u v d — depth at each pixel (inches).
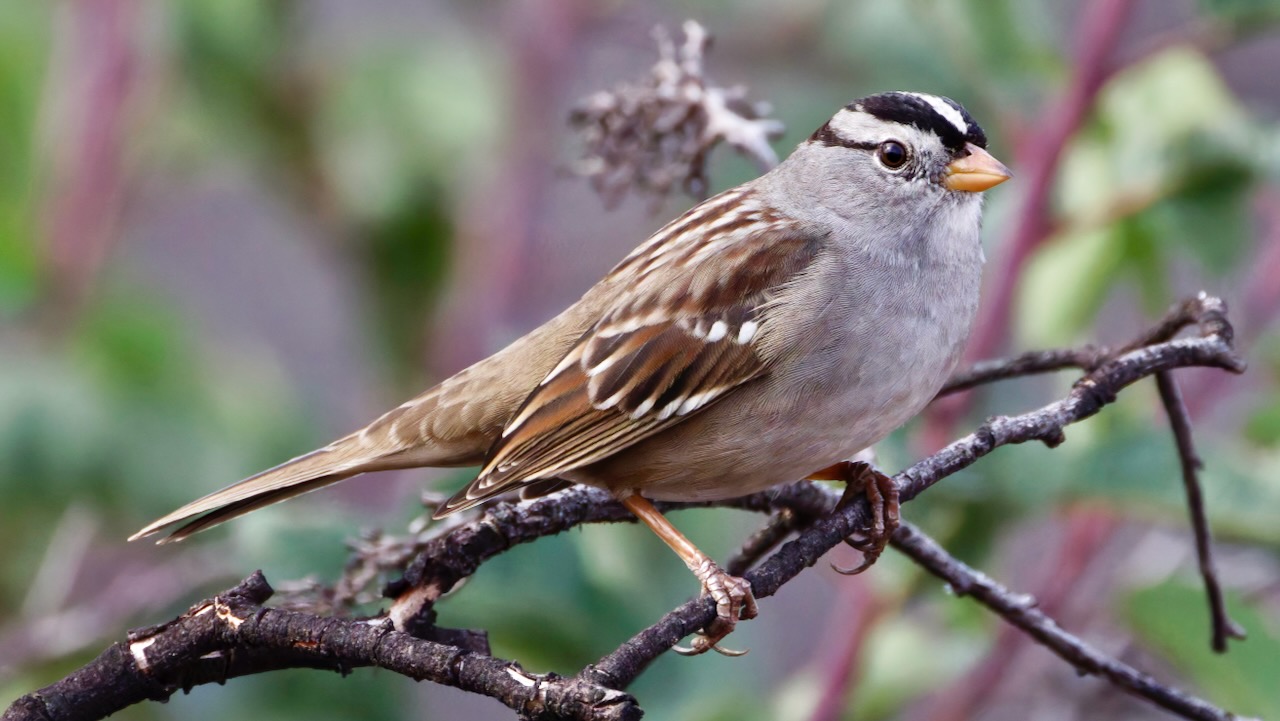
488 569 354.0
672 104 360.8
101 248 471.5
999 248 410.3
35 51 479.2
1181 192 400.8
